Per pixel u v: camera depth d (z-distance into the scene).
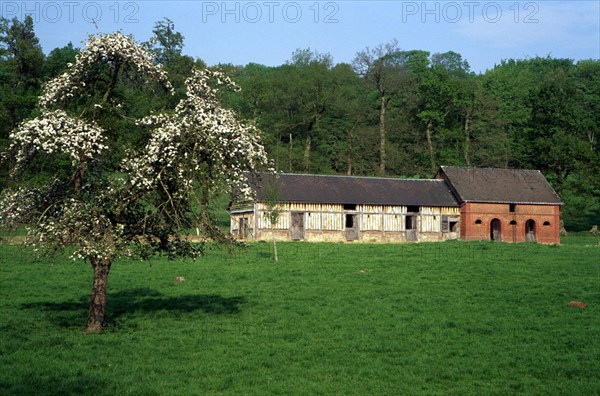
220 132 25.27
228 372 22.12
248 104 114.94
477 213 83.69
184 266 48.12
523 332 28.70
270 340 26.80
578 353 25.12
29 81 92.56
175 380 20.92
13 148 25.66
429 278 43.84
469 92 116.75
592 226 104.56
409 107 124.44
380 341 26.83
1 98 78.19
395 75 117.88
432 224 83.19
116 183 26.39
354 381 21.36
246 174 27.14
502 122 119.00
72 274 43.34
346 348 25.72
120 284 40.44
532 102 107.25
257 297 36.59
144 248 27.27
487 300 36.19
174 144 25.31
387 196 82.12
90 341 25.62
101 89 28.53
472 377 22.05
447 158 112.31
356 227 79.75
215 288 39.50
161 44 74.12
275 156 107.38
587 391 20.52
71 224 24.94
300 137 120.31
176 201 25.88
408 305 34.59
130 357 23.56
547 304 35.12
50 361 22.75
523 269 48.16
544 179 90.94
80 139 24.56
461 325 29.94
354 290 39.03
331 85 118.00
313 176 82.75
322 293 37.97
